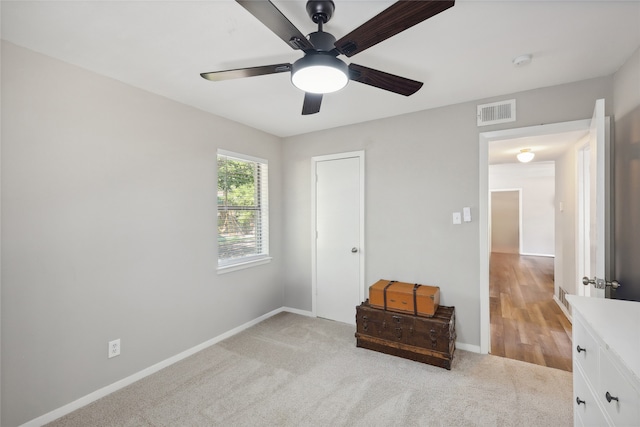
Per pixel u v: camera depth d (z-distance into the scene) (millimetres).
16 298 1760
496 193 8672
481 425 1806
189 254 2750
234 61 1999
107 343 2170
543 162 6691
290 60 1999
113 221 2209
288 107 2834
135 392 2184
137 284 2354
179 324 2660
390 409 1966
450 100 2713
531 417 1867
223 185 3156
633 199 1895
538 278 5590
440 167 2881
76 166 2018
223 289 3088
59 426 1839
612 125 2182
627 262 1971
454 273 2832
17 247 1765
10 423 1737
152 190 2459
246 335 3166
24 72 1796
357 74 1625
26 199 1799
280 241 3912
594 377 1226
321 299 3670
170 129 2602
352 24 1613
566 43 1800
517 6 1471
